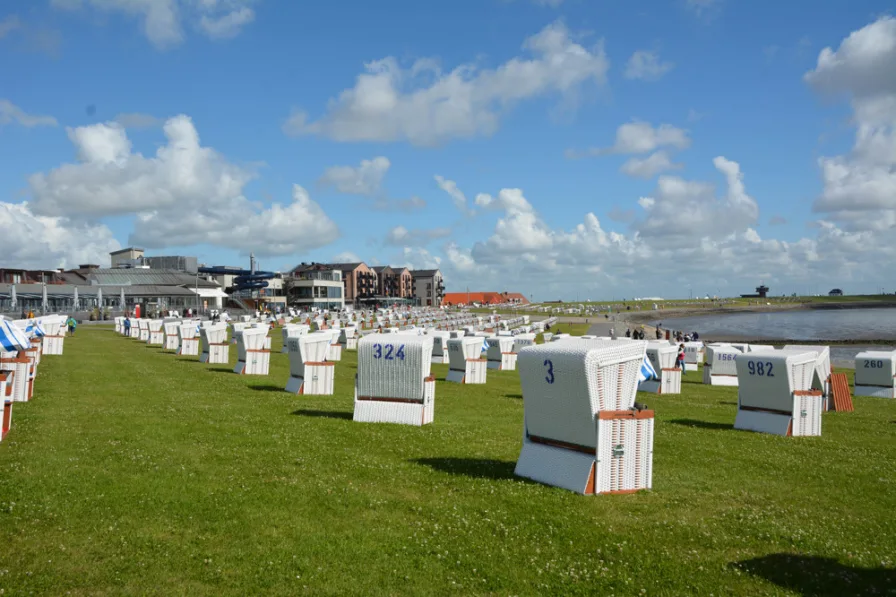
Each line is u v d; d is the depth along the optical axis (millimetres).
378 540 8445
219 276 190125
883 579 7770
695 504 10453
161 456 12398
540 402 11781
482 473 12023
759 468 13555
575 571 7730
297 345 24500
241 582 7129
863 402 29625
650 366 31328
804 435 18656
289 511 9422
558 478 11234
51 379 24922
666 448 15445
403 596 6969
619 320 184000
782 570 7918
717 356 36844
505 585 7324
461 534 8758
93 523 8664
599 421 10773
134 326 58969
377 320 93750
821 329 150875
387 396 17891
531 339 47750
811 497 11297
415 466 12430
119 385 24109
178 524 8758
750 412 19641
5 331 19359
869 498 11438
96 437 13984
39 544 7922
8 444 12922
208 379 27828
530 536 8766
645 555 8250
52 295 116875
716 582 7543
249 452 13047
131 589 6879
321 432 15727
